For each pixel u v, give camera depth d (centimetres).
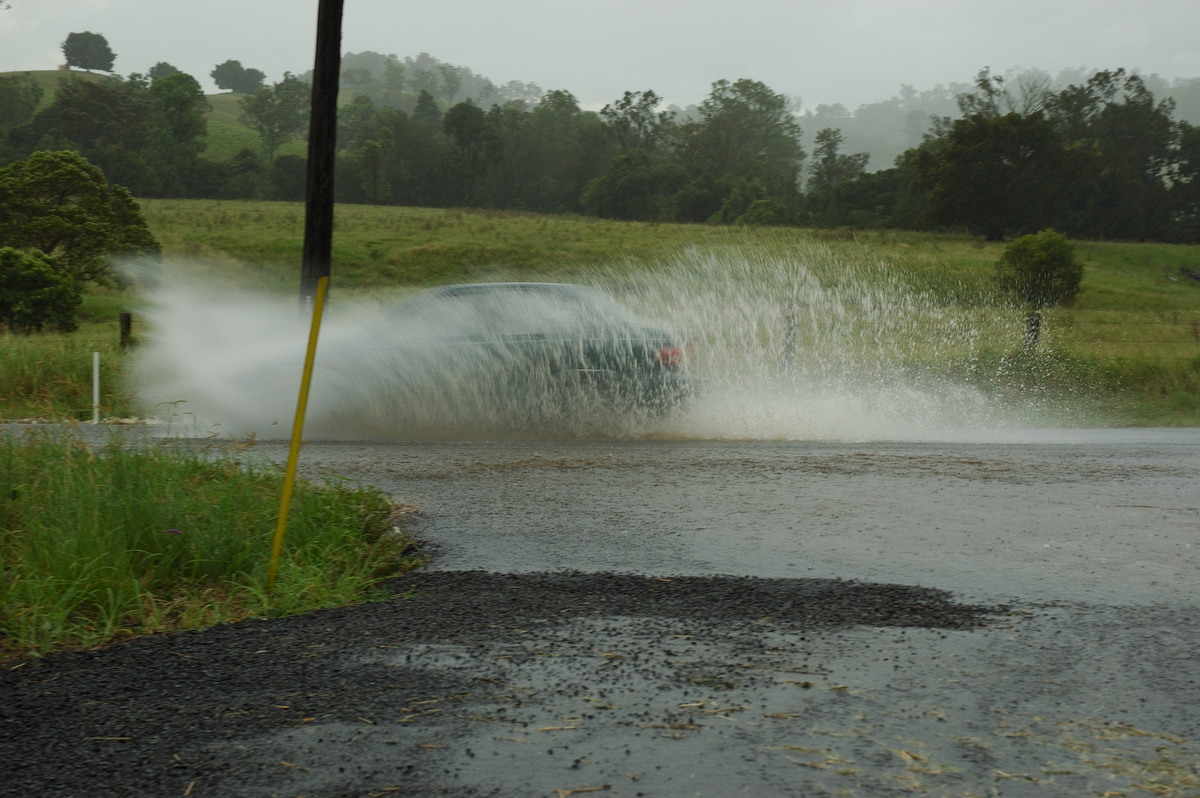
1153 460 814
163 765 254
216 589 426
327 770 249
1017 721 278
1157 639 353
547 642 354
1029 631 363
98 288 4000
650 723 278
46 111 12550
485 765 251
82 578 397
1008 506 610
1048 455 840
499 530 548
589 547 507
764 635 360
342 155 13612
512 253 4819
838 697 297
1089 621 376
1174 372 1557
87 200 3909
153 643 358
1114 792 234
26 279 2745
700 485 685
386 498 623
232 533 459
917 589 423
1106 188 8762
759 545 507
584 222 7262
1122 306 4625
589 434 966
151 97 11712
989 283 3875
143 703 297
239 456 752
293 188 12356
